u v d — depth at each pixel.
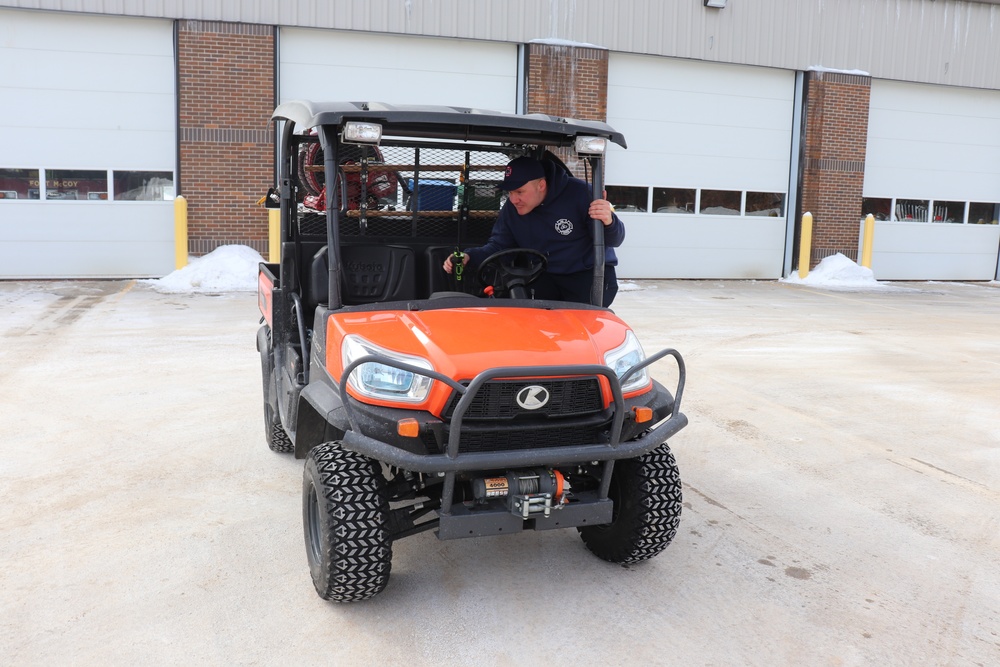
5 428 5.21
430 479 3.11
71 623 2.93
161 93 12.84
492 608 3.13
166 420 5.47
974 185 17.83
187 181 12.95
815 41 15.95
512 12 13.98
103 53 12.52
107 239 12.96
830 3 15.91
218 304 10.57
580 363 3.01
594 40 14.52
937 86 17.16
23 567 3.35
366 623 2.99
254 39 12.84
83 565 3.38
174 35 12.62
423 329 3.10
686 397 6.50
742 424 5.79
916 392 6.86
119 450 4.85
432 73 13.92
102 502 4.07
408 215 4.44
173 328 8.76
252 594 3.18
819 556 3.68
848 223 16.70
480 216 4.55
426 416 2.85
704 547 3.74
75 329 8.56
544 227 3.91
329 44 13.38
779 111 16.14
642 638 2.94
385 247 3.97
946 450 5.31
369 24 13.30
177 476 4.46
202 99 12.80
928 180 17.48
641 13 14.72
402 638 2.89
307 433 3.53
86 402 5.83
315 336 3.53
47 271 12.81
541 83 14.26
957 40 16.94
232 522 3.87
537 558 3.59
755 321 10.71
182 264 12.68
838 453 5.20
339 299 3.40
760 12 15.46
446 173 4.40
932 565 3.62
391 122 3.51
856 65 16.33
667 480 3.31
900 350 8.83
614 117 15.13
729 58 15.40
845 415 6.10
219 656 2.75
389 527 2.97
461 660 2.77
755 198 16.27
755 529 3.97
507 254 3.92
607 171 15.22
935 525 4.07
